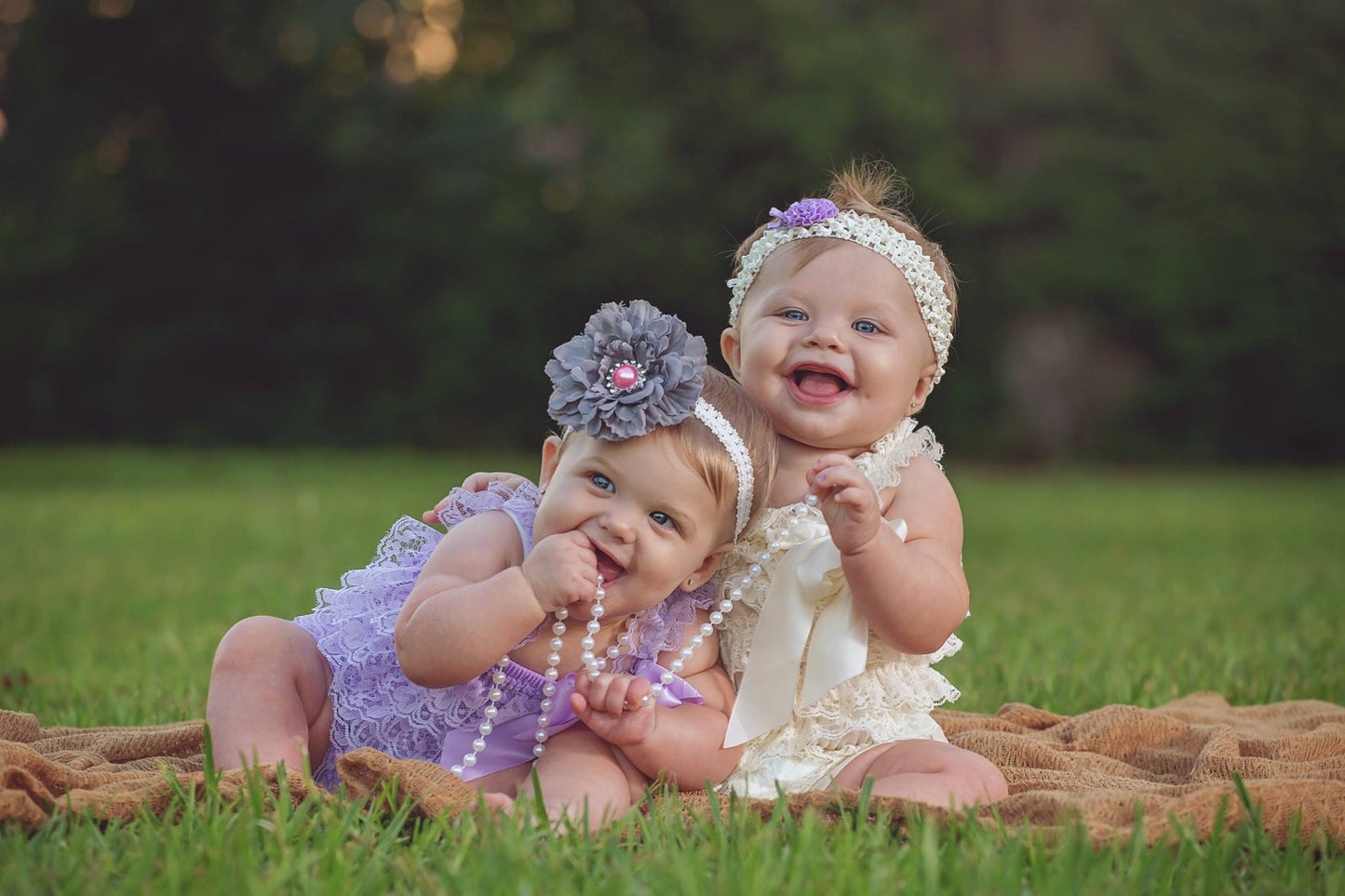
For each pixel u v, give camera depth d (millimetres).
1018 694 3816
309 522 8586
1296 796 2219
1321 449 17234
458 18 17625
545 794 2273
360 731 2426
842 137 16312
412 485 11969
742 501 2410
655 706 2385
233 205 17719
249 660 2375
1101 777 2559
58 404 17438
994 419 17234
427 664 2260
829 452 2631
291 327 17938
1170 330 17094
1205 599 5891
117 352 17516
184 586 5910
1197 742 3020
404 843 2027
